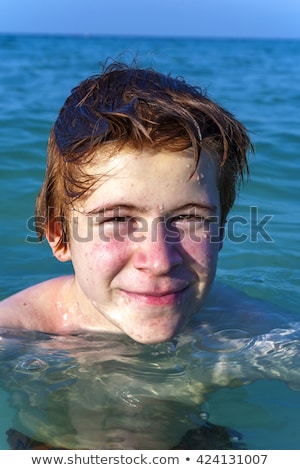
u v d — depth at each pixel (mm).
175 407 926
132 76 981
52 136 977
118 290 912
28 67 6641
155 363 996
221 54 11945
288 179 1812
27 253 1336
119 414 914
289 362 1004
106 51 12148
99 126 895
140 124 876
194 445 878
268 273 1289
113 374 973
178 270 900
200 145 895
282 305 1188
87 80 1012
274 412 928
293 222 1492
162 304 903
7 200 1563
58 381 962
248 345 1032
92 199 896
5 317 1053
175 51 12805
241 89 4629
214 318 1082
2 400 936
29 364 990
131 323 914
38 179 1723
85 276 923
